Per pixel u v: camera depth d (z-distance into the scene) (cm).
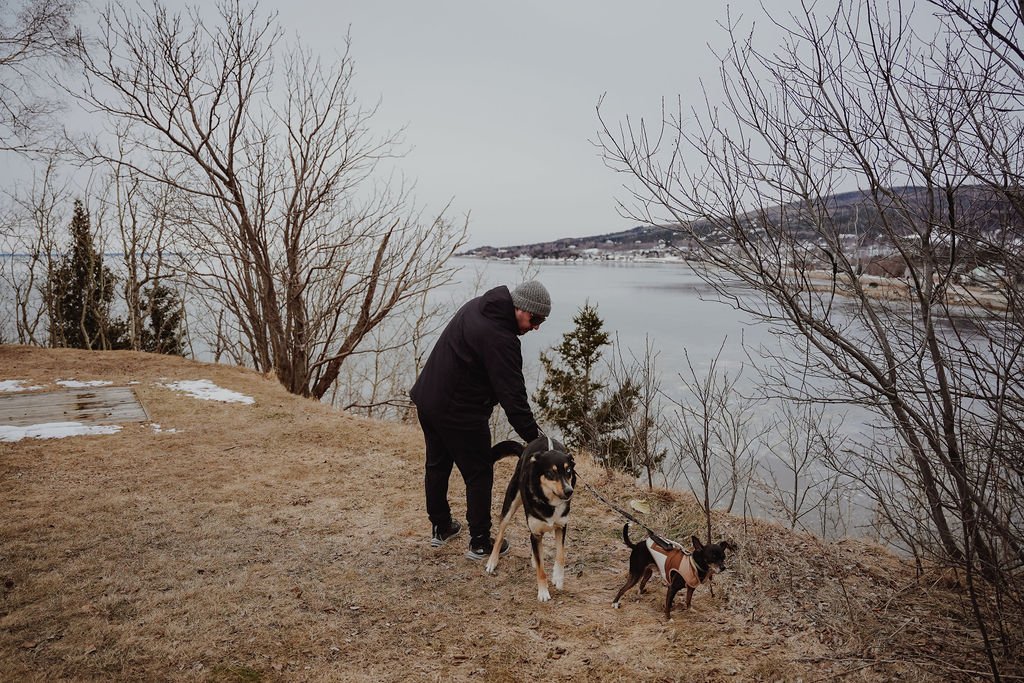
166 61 1253
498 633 376
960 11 286
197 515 543
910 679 323
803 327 369
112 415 852
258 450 739
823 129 343
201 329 2403
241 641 359
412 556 481
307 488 625
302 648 356
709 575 379
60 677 318
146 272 1888
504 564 469
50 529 496
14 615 371
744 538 502
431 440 476
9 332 2527
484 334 428
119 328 2480
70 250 2288
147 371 1171
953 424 358
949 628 371
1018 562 353
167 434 783
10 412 853
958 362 346
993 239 314
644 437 717
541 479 406
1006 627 346
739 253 368
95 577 423
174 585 419
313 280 1466
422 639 369
